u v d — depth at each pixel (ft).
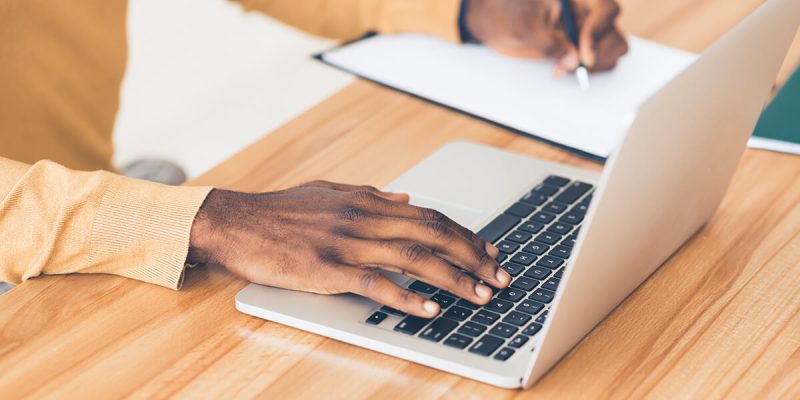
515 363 2.36
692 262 2.86
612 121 3.61
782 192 3.22
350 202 2.84
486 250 2.78
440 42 4.25
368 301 2.65
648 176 2.26
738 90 2.60
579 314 2.34
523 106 3.75
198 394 2.36
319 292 2.68
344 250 2.70
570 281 2.16
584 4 4.02
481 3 4.18
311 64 8.21
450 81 3.92
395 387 2.35
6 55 4.80
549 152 3.48
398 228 2.74
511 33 4.14
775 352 2.47
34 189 2.89
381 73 4.00
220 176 3.39
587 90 3.83
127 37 5.30
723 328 2.56
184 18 8.93
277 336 2.57
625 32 4.34
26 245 2.83
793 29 2.83
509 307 2.58
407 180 3.27
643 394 2.32
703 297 2.70
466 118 3.71
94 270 2.85
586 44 3.97
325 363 2.46
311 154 3.51
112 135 5.32
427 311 2.53
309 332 2.58
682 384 2.35
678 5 4.66
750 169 3.36
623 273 2.50
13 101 4.84
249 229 2.78
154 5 9.04
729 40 2.37
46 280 2.83
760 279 2.78
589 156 3.43
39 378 2.43
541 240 2.91
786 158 3.42
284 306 2.64
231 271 2.79
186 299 2.74
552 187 3.21
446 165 3.35
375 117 3.73
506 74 3.97
